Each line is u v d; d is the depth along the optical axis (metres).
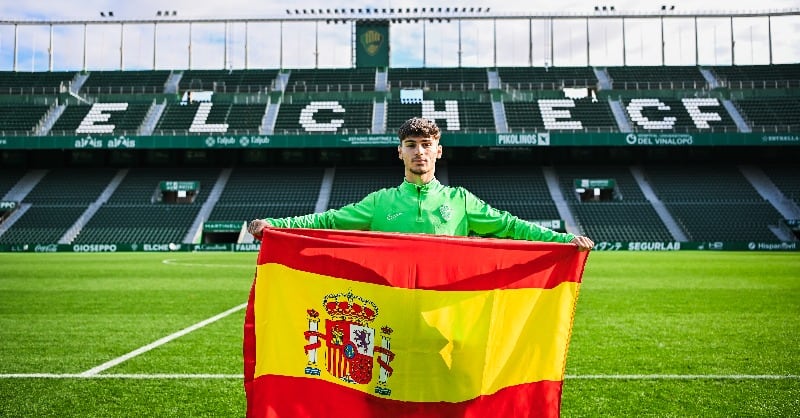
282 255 2.80
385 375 2.68
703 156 33.62
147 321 7.44
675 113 33.19
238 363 5.16
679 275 13.67
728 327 6.89
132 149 32.50
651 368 4.95
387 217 2.90
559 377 2.82
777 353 5.50
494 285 2.73
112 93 35.53
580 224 28.62
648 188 31.33
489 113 33.94
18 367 5.02
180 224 29.05
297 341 2.77
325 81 36.41
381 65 37.50
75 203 30.50
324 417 2.71
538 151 34.28
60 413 3.84
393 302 2.69
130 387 4.42
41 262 18.72
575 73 37.06
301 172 33.81
